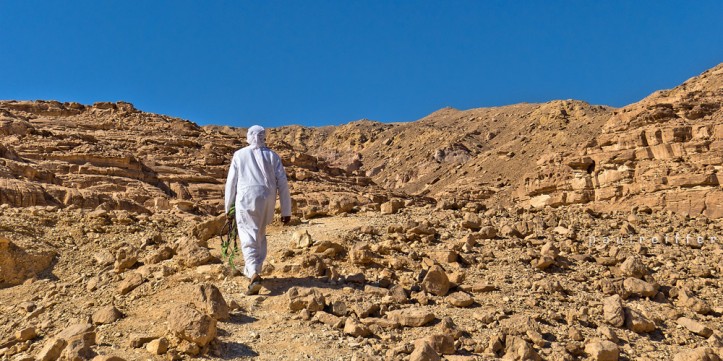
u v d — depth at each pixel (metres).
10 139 35.62
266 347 6.71
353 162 119.12
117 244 10.40
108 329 7.18
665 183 28.50
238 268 8.98
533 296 8.66
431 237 10.92
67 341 6.57
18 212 11.74
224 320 7.26
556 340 7.34
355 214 13.44
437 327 7.37
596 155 33.31
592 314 8.27
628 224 13.16
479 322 7.64
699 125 29.98
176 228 12.32
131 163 35.22
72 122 45.91
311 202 34.28
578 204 31.53
